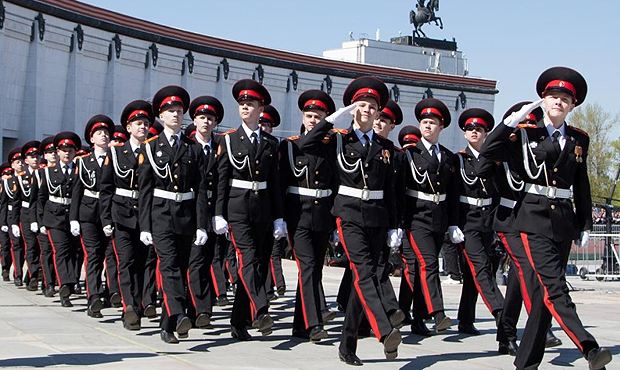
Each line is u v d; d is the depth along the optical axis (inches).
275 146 405.7
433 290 422.0
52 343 395.2
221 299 537.3
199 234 396.8
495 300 422.9
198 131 435.5
